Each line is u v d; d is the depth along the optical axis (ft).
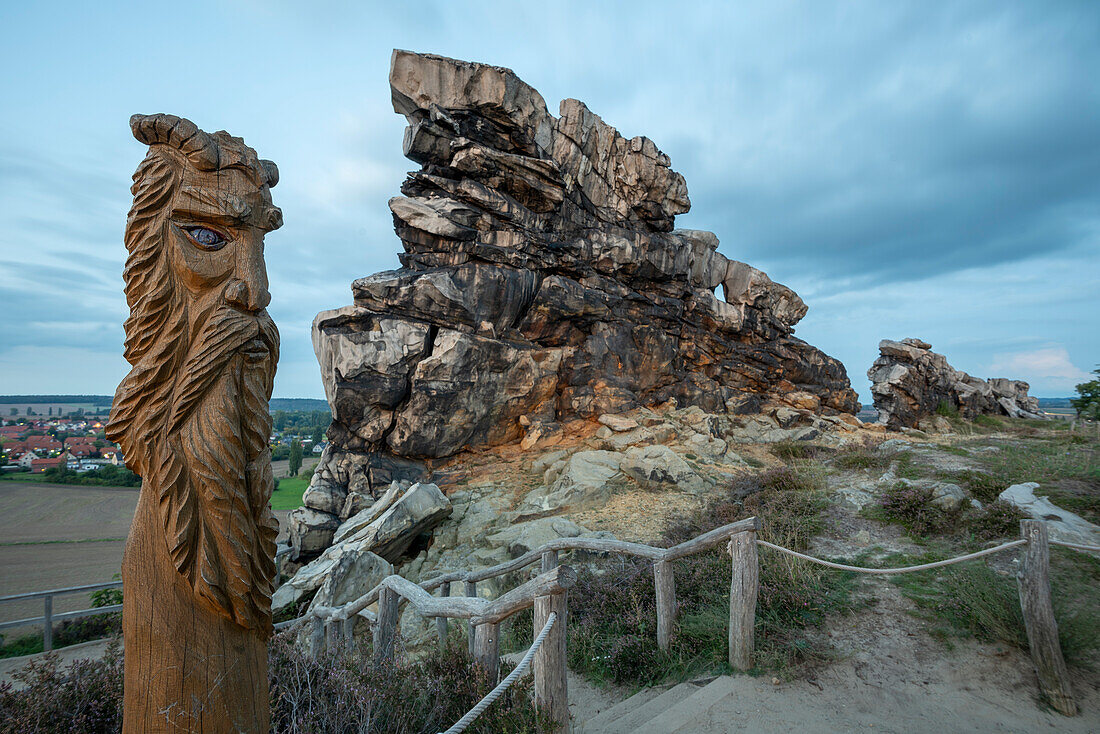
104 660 10.86
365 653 13.70
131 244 6.26
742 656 15.01
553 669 10.12
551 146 54.13
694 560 21.52
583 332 56.59
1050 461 31.09
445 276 45.65
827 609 17.72
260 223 6.91
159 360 6.12
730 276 72.49
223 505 6.19
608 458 43.86
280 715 9.74
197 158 6.26
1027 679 13.85
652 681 15.93
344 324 43.52
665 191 62.03
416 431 43.27
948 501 24.70
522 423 49.62
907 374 82.12
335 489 41.39
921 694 13.67
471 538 35.37
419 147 48.93
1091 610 15.87
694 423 56.54
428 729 10.45
